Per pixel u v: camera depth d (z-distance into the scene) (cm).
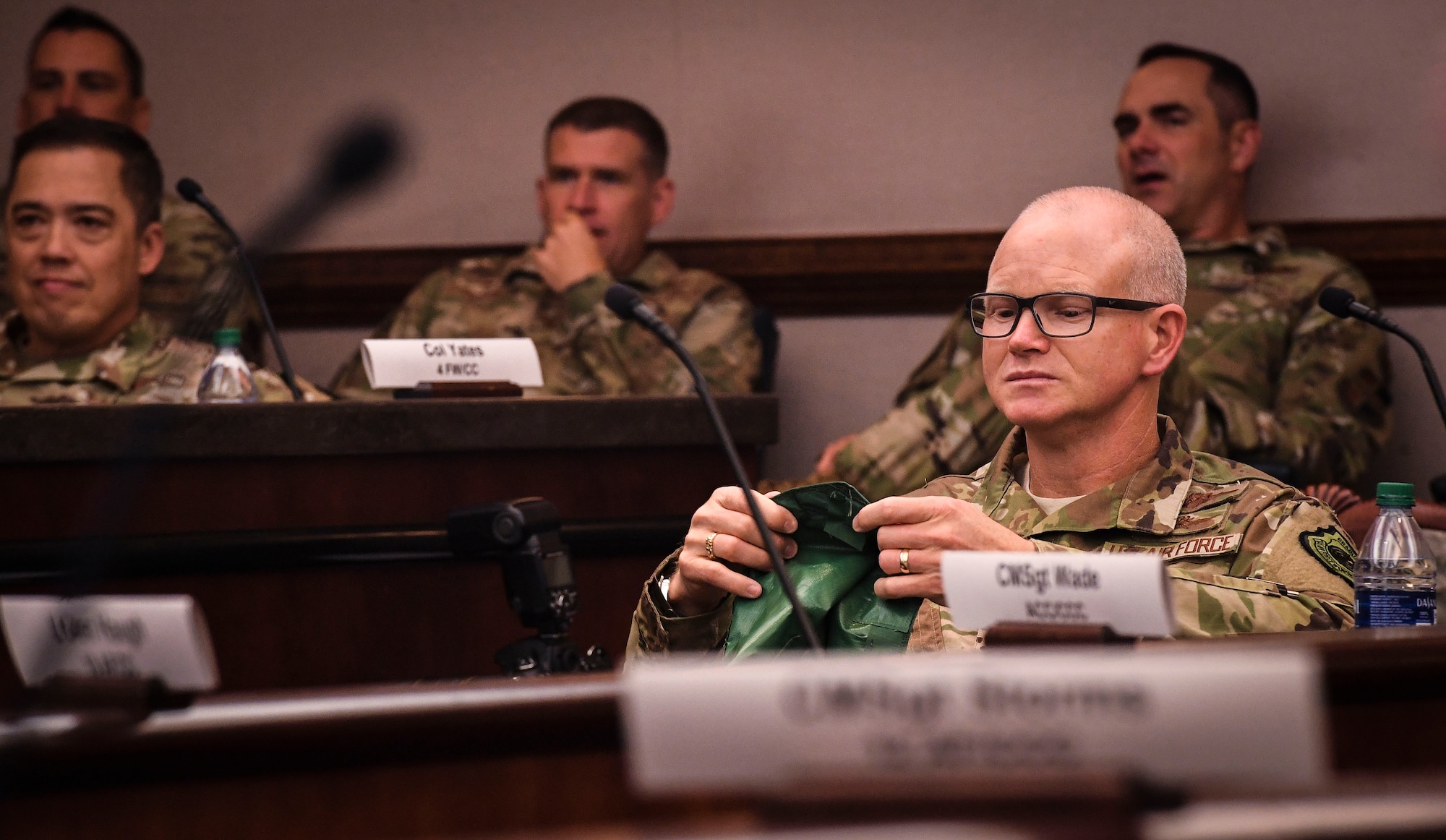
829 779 174
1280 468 686
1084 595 272
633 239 999
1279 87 994
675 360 892
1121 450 429
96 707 238
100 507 507
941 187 1026
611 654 562
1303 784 173
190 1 1055
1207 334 857
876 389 1026
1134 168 953
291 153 1041
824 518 372
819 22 1030
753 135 1034
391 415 539
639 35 1041
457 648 544
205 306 932
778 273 1023
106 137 818
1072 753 173
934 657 205
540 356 912
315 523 534
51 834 218
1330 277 878
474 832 230
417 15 1053
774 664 179
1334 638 284
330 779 227
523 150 1045
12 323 829
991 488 454
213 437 517
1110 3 1012
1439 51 980
